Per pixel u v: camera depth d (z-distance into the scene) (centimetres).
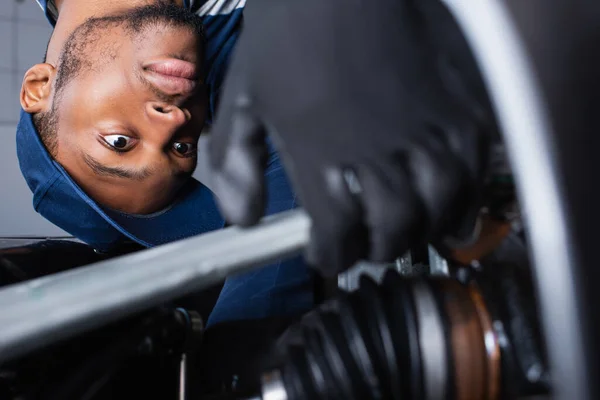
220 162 20
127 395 30
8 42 233
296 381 22
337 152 18
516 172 15
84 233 58
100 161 54
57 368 30
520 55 15
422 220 18
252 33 22
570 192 15
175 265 20
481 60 16
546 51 15
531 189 15
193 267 20
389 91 18
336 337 22
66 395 26
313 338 22
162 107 53
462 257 24
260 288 39
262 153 20
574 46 15
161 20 53
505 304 21
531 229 15
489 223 23
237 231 21
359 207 18
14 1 235
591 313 14
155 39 53
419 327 21
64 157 56
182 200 61
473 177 18
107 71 53
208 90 66
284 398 22
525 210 15
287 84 19
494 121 18
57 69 56
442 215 18
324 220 18
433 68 19
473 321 21
